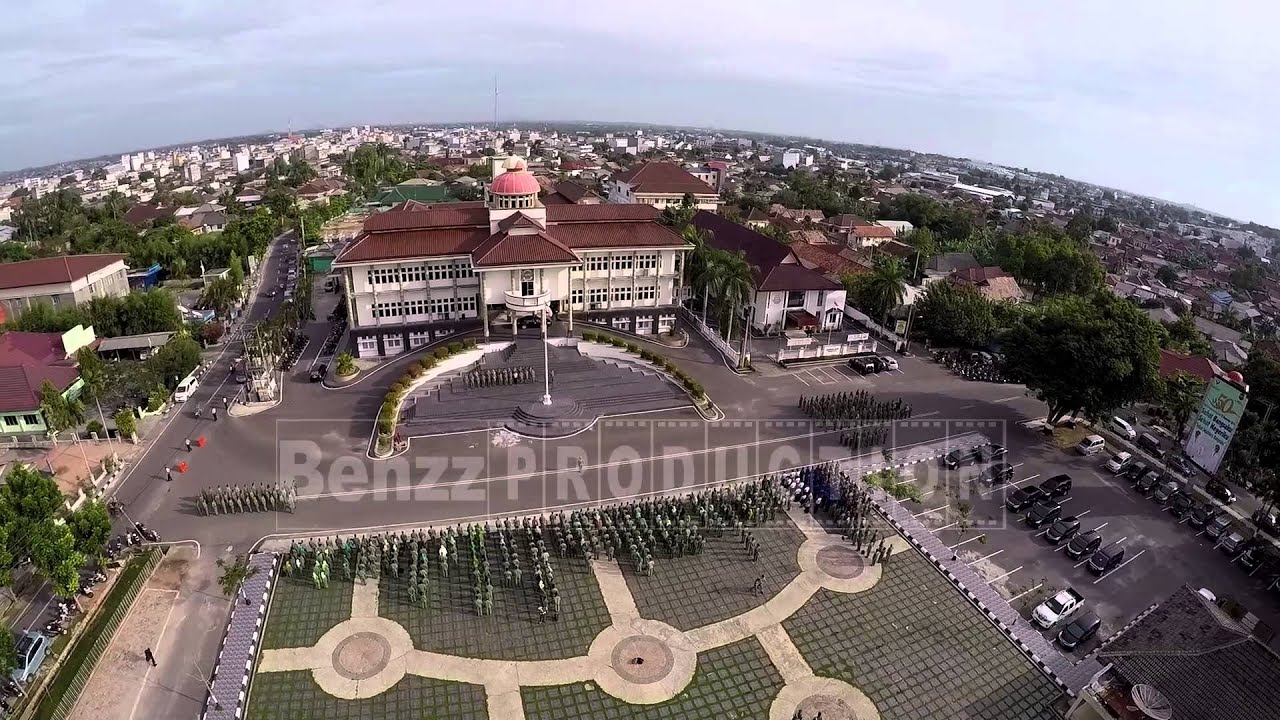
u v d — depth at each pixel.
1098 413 61.56
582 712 34.97
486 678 36.53
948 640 40.44
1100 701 33.50
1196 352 97.38
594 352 76.19
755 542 47.22
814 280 89.19
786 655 38.91
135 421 62.34
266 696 34.94
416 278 76.94
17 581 41.88
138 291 95.00
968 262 129.38
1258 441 53.03
